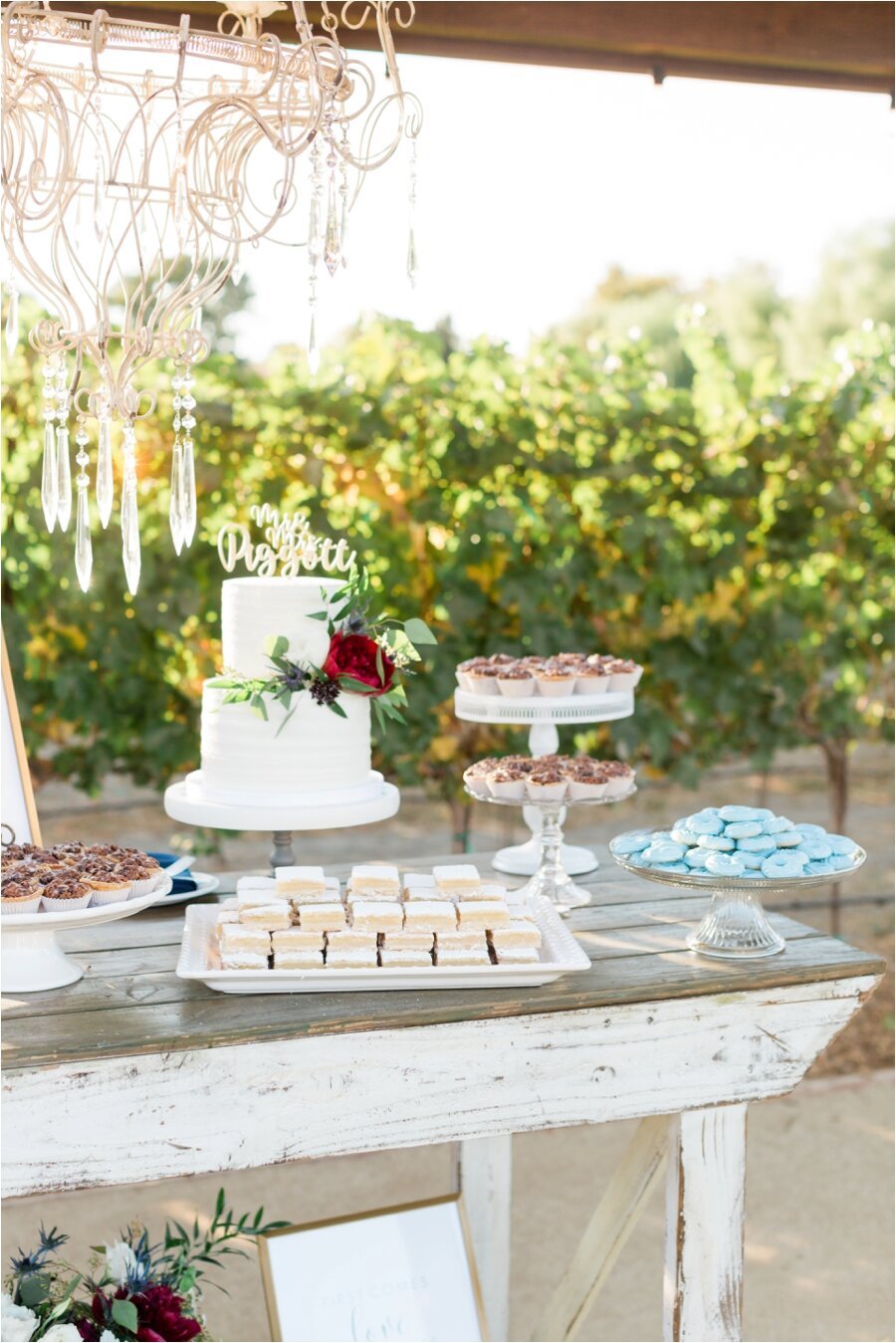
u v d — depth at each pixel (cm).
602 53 317
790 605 447
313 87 166
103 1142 185
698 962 218
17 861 205
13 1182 182
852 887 541
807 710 468
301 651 235
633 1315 289
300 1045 192
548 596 420
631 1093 210
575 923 240
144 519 390
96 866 204
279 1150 193
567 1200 340
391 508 408
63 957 210
